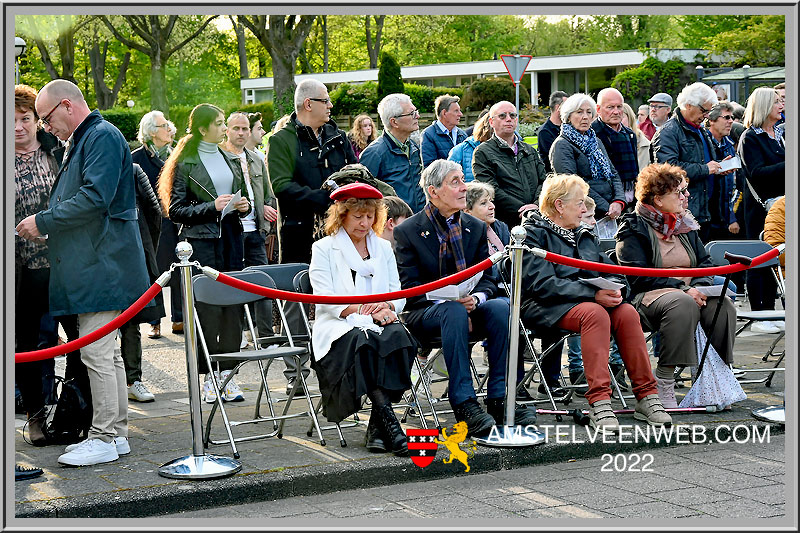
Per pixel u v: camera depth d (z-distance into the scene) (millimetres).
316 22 50844
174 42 41625
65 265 5301
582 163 8258
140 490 4730
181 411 6742
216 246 7672
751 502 4684
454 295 5832
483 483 5168
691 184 8656
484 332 6055
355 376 5465
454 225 6137
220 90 47594
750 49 34750
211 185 7637
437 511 4652
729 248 7473
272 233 9742
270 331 7094
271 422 6340
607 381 5902
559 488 5023
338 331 5566
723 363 6426
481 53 58125
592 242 6410
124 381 5535
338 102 31203
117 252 5395
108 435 5379
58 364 8328
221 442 5621
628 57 39531
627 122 10172
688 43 41844
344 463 5219
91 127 5367
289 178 7191
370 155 8117
